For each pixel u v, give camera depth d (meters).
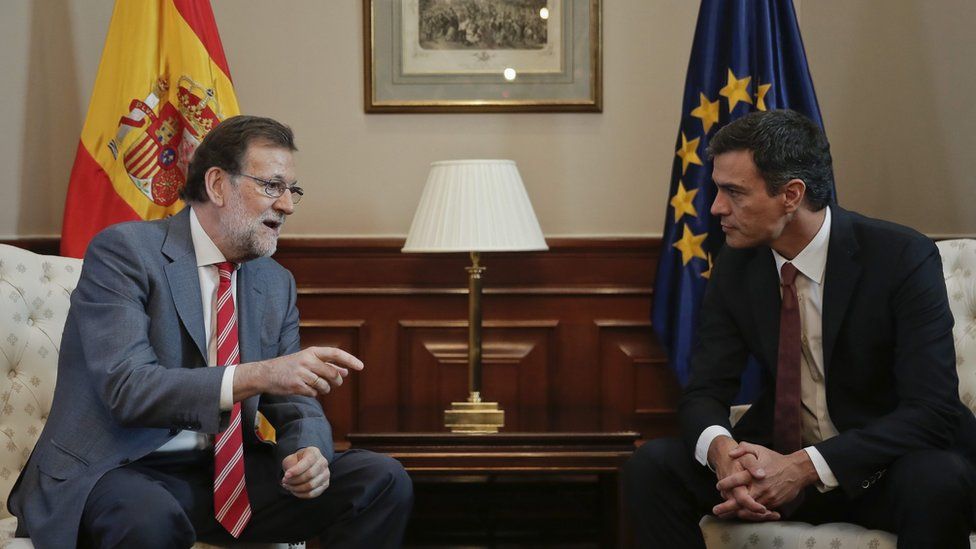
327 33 3.28
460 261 3.22
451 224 2.75
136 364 1.93
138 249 2.05
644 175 3.29
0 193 2.93
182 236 2.12
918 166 3.02
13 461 2.28
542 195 3.29
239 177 2.06
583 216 3.30
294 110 3.29
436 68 3.27
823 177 2.04
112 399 1.92
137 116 2.88
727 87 2.93
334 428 3.25
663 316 3.01
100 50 3.20
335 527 2.11
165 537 1.84
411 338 3.24
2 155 2.93
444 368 3.23
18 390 2.31
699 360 2.27
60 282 2.44
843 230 2.10
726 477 1.96
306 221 3.30
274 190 2.08
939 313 2.01
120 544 1.82
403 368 3.24
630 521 2.70
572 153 3.29
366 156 3.29
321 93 3.29
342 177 3.30
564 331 3.24
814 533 1.95
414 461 2.58
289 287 2.30
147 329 2.01
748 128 2.03
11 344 2.32
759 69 2.90
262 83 3.29
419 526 3.29
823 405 2.14
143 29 2.91
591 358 3.24
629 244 3.21
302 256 3.23
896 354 2.04
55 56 3.09
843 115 3.26
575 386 3.24
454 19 3.27
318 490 1.98
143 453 2.01
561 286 3.23
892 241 2.06
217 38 2.99
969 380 2.31
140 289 2.03
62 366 2.06
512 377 3.23
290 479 1.96
